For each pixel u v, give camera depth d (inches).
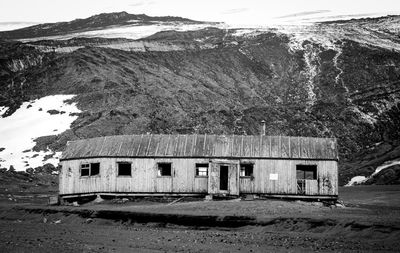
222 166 2475.4
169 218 1963.6
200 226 1898.4
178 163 2501.2
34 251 1542.8
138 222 1989.4
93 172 2571.4
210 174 2468.0
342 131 5128.0
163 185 2497.5
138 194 2503.7
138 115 4975.4
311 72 7667.3
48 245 1620.3
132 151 2534.5
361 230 1672.0
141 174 2513.5
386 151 4370.1
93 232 1825.8
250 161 2470.5
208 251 1519.4
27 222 2100.1
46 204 2573.8
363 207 2287.2
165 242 1642.5
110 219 2042.3
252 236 1699.1
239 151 2492.6
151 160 2514.8
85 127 4662.9
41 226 1968.5
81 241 1678.2
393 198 2657.5
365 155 4426.7
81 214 2122.3
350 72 7504.9
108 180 2524.6
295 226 1787.6
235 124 5137.8
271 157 2465.6
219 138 2549.2
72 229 1892.2
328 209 2148.1
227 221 1888.5
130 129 4687.5
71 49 7691.9
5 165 4089.6
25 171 3892.7
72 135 4530.0
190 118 5152.6
